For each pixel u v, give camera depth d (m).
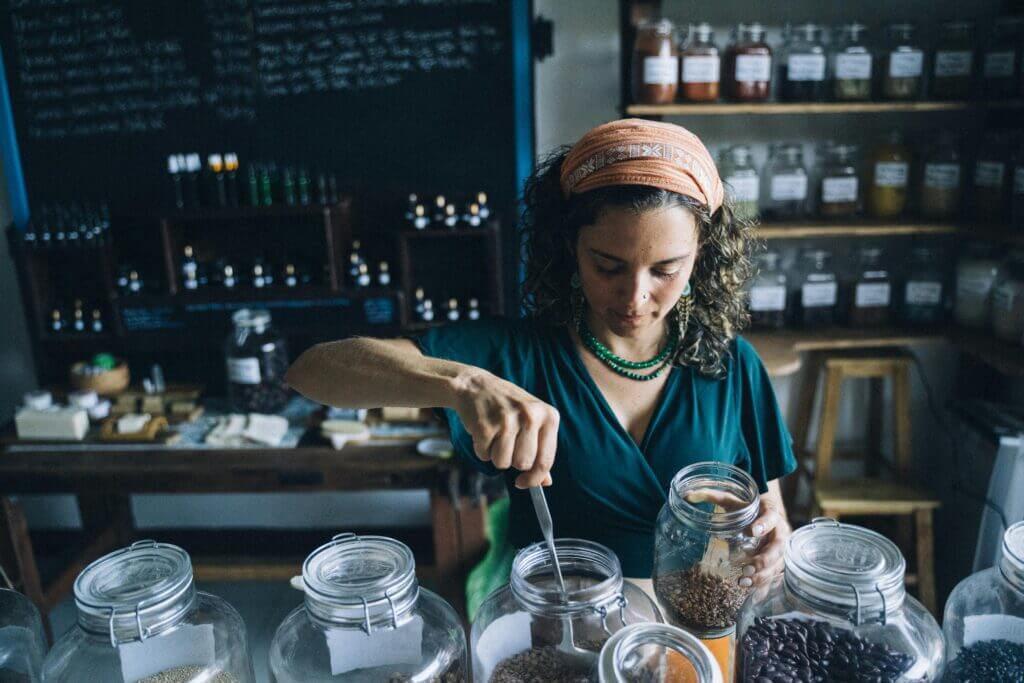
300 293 2.56
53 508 3.12
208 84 2.61
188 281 2.58
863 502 2.55
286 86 2.60
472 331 1.21
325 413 2.51
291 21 2.55
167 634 0.76
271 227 2.68
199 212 2.50
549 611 0.72
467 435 1.17
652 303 1.00
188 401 2.63
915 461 3.04
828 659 0.70
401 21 2.54
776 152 2.61
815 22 2.59
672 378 1.19
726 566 0.85
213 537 3.07
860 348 2.71
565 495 1.18
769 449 1.22
